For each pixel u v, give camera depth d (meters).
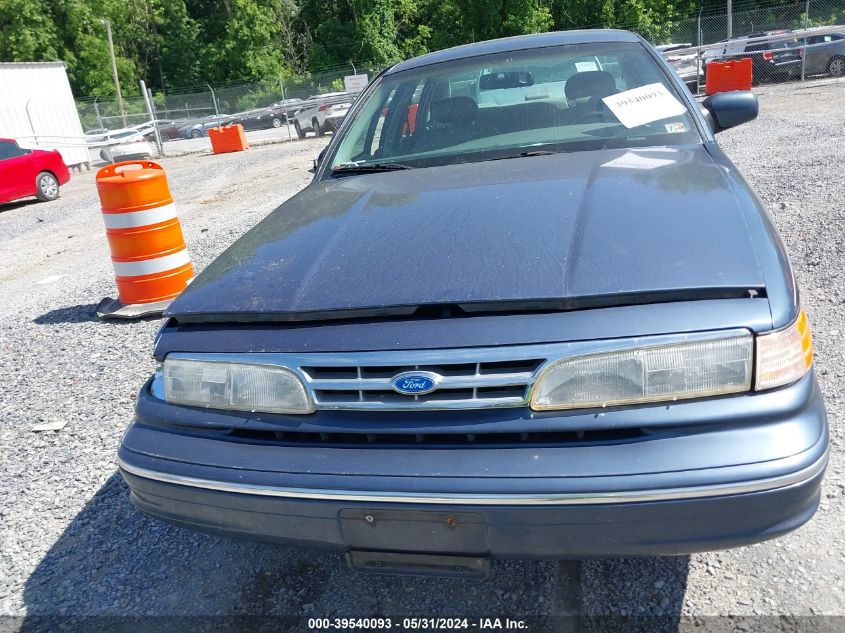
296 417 1.90
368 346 1.84
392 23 41.78
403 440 1.82
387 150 3.28
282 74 48.03
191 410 2.04
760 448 1.65
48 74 20.03
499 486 1.69
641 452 1.67
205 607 2.38
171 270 5.68
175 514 2.05
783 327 1.73
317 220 2.53
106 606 2.42
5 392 4.37
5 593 2.53
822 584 2.18
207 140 26.25
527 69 3.33
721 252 1.87
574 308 1.79
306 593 2.41
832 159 8.06
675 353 1.70
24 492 3.18
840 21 22.14
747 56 19.12
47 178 14.72
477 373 1.76
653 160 2.60
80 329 5.52
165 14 51.84
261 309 2.00
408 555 1.84
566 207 2.21
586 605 2.22
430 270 1.98
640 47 3.36
